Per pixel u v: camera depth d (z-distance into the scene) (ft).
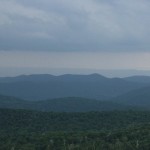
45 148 181.27
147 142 179.22
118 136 193.88
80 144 182.91
